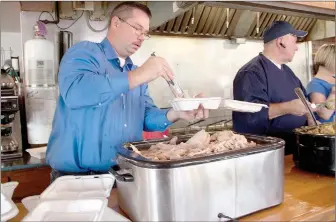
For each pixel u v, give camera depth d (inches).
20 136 106.3
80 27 121.8
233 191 39.4
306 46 171.0
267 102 84.2
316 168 60.4
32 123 108.7
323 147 58.3
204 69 144.5
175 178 35.4
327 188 52.7
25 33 114.5
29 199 45.1
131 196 39.9
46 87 108.4
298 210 43.5
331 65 112.9
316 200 47.3
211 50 145.3
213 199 37.9
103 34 125.6
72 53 53.4
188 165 36.0
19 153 100.1
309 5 91.4
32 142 109.4
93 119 58.1
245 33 140.9
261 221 40.0
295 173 62.0
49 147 64.7
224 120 144.6
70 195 43.0
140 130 66.4
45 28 109.3
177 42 137.3
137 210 38.6
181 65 139.2
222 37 141.0
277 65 91.7
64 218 36.2
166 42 135.1
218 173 38.0
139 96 66.3
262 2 87.0
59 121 60.9
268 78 87.5
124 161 40.7
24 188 92.6
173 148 45.0
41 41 106.3
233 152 39.5
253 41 155.5
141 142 51.9
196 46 141.6
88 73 49.2
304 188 52.9
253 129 84.7
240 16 129.9
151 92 133.3
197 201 36.9
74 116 58.2
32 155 99.4
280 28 87.7
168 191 35.4
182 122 135.9
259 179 41.8
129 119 62.9
